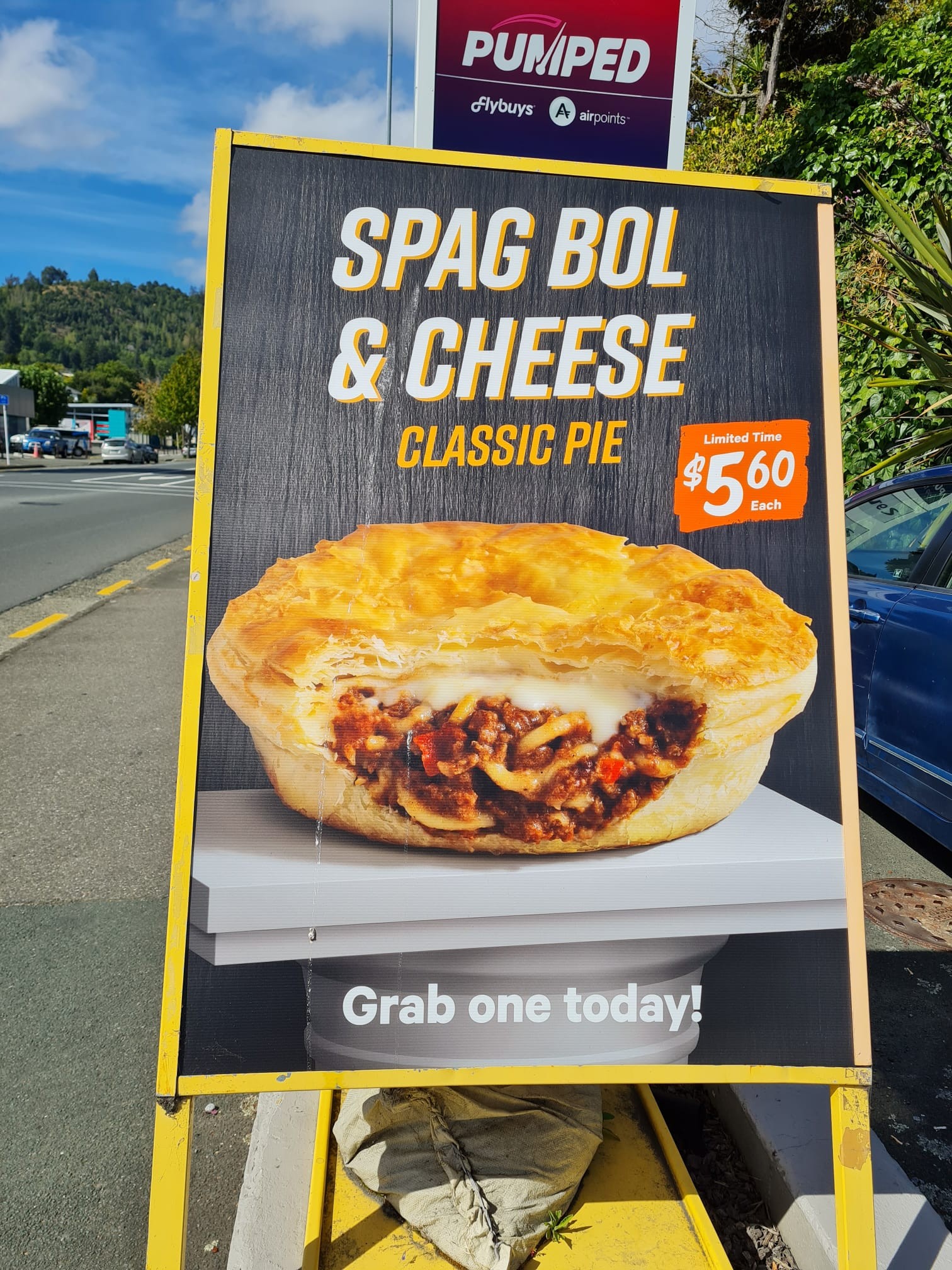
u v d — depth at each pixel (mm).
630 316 1759
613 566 1739
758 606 1767
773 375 1799
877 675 4070
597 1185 2008
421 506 1706
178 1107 1613
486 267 1723
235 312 1670
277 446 1675
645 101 2852
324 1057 1647
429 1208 1816
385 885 1660
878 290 6480
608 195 1753
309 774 1651
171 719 5566
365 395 1694
